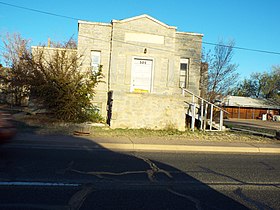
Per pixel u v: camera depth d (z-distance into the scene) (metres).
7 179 6.02
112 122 14.62
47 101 14.99
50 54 17.12
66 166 7.33
